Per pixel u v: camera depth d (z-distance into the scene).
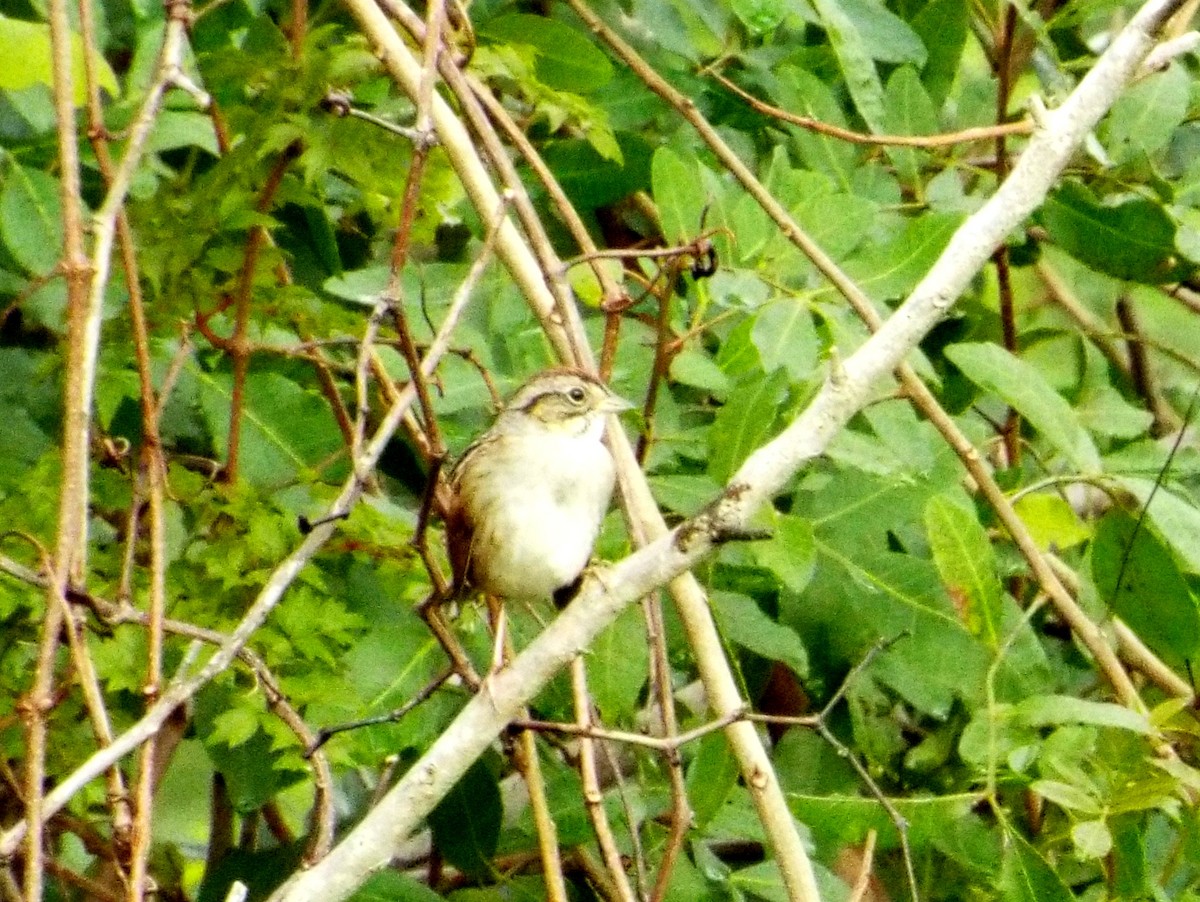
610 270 10.23
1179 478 10.75
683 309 10.52
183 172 9.69
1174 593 10.04
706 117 11.73
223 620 8.55
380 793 9.04
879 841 9.45
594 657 9.03
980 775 10.04
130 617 7.70
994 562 9.71
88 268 7.23
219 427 9.49
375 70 8.53
